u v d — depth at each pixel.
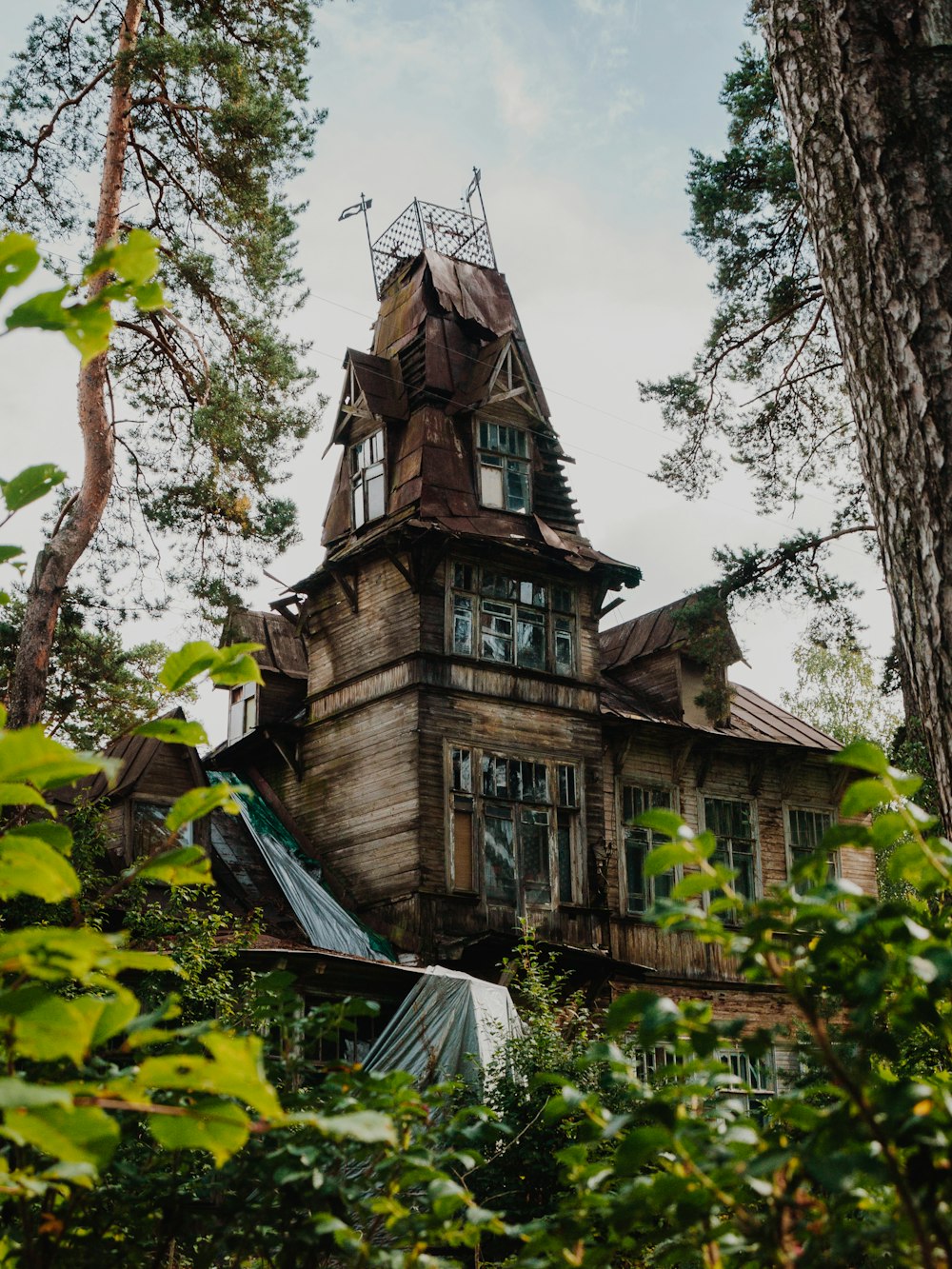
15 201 17.61
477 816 20.36
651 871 2.27
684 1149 2.23
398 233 25.36
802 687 42.91
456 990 14.59
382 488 22.67
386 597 21.77
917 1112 1.99
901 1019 2.31
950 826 4.53
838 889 2.14
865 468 5.01
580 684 22.27
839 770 25.19
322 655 23.03
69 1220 2.68
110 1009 1.96
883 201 4.91
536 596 22.41
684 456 20.17
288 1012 3.33
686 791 23.48
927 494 4.63
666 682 23.95
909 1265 2.17
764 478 19.86
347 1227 2.55
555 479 23.67
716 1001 21.98
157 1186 2.97
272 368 17.73
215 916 12.41
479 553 21.83
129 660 23.81
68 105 17.50
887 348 4.83
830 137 5.16
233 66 17.17
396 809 20.25
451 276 24.31
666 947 21.94
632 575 23.27
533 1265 2.43
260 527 18.31
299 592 23.59
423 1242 2.61
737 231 18.81
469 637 21.39
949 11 5.07
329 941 18.55
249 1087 1.79
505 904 20.14
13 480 2.44
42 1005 1.82
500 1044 13.97
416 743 20.20
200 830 18.78
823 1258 2.16
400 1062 14.48
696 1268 2.88
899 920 2.13
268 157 17.58
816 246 5.29
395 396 23.41
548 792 21.28
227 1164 2.88
